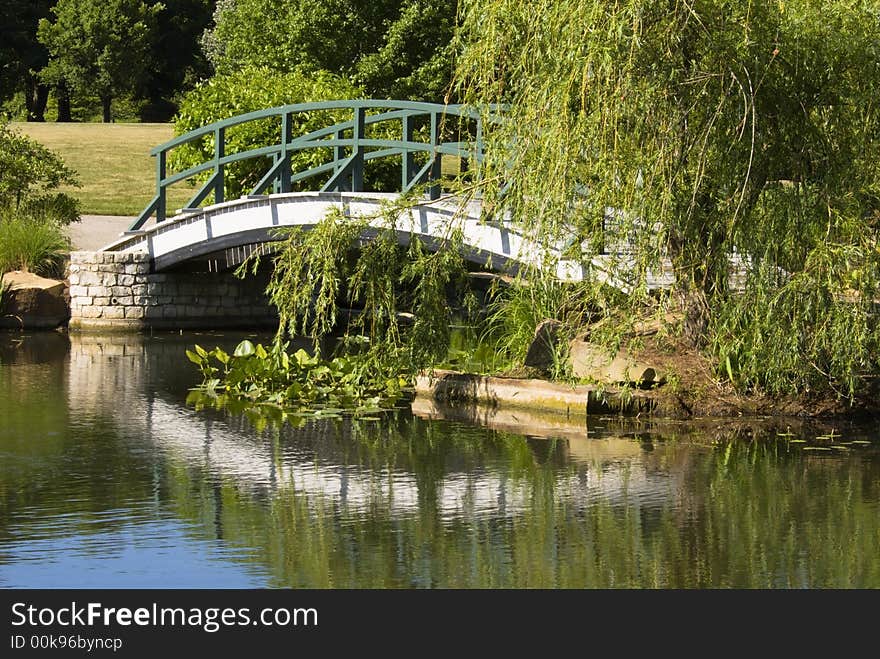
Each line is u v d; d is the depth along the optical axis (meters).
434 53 34.25
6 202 28.12
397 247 15.48
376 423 14.54
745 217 13.38
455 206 18.39
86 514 10.38
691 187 13.38
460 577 8.77
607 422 14.47
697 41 12.92
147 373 18.77
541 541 9.59
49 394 16.66
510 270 17.98
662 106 12.86
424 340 15.55
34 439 13.56
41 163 28.56
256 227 22.17
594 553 9.28
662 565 9.00
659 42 12.66
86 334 24.12
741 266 14.03
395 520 10.20
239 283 25.69
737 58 12.88
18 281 25.02
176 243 23.88
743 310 13.52
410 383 16.67
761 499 10.79
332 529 9.95
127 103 84.19
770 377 13.88
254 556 9.21
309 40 34.31
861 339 13.00
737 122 13.02
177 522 10.13
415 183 19.12
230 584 8.62
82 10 74.56
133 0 75.81
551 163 13.07
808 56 13.09
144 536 9.73
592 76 12.66
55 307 24.91
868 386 14.84
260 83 27.64
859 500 10.74
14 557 9.17
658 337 14.09
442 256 15.46
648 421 14.48
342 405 15.86
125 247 24.86
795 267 13.52
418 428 14.20
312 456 12.70
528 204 13.66
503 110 13.82
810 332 13.45
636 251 13.44
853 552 9.27
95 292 24.52
